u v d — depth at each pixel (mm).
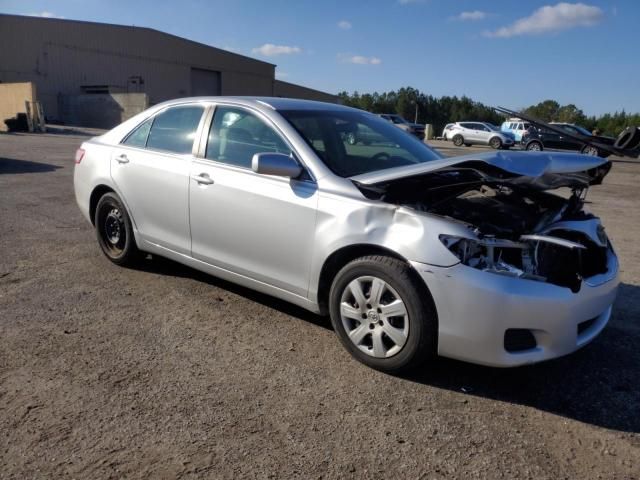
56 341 3676
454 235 3059
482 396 3195
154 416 2877
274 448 2660
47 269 5125
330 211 3471
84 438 2676
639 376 3484
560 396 3225
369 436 2781
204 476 2451
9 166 12312
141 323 4012
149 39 45656
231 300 4500
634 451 2736
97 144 5305
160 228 4652
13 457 2523
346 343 3533
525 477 2525
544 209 3924
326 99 67125
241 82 55094
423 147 4625
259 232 3855
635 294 5020
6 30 37344
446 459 2631
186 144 4480
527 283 3041
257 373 3359
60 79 40312
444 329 3105
